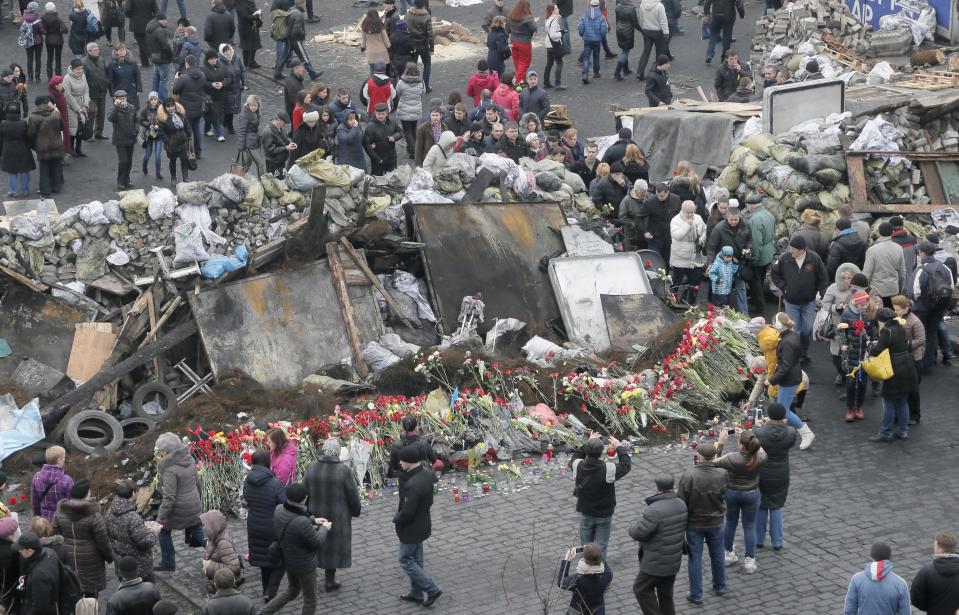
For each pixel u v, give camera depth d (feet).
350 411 65.26
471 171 81.71
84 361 68.95
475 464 62.59
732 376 68.23
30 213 74.84
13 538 49.19
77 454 63.10
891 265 69.97
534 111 101.04
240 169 80.79
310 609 49.83
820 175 79.25
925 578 44.34
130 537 50.75
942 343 71.46
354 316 72.74
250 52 119.75
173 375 69.51
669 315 75.05
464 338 71.77
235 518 59.16
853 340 64.23
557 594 51.42
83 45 116.16
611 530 56.44
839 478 60.54
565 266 77.10
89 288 72.49
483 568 53.88
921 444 63.46
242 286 71.31
